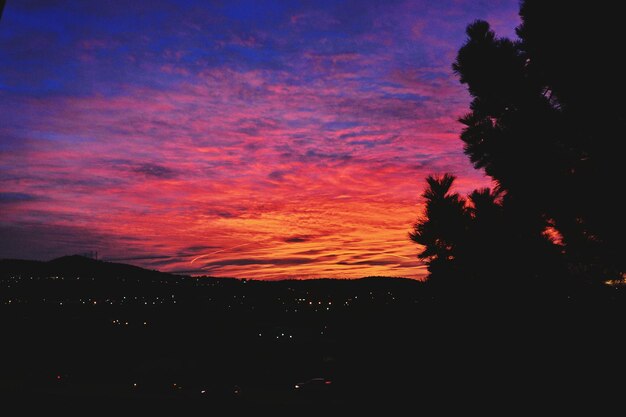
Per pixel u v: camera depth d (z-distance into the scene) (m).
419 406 3.14
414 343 4.45
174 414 2.60
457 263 5.84
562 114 5.79
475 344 4.30
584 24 5.47
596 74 5.49
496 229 5.81
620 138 5.51
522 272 5.61
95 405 2.62
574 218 5.64
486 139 6.13
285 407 2.64
